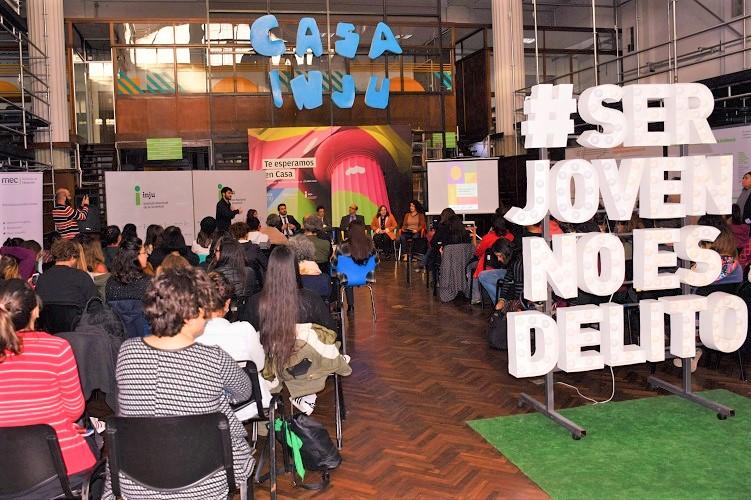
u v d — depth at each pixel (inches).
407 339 288.0
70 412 105.3
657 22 606.5
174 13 679.7
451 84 650.8
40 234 331.0
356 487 147.1
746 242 271.1
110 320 167.9
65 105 496.1
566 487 142.1
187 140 601.9
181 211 482.9
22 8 550.0
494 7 582.2
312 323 156.7
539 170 179.5
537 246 178.5
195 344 100.0
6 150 372.8
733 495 135.7
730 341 191.8
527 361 178.9
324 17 622.8
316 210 609.9
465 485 145.9
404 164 624.1
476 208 478.6
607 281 183.3
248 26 606.2
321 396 212.2
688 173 189.5
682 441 165.3
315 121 619.8
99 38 631.8
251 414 134.0
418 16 642.8
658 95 186.9
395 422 186.5
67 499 100.5
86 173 614.2
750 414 182.9
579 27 708.0
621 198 184.5
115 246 291.0
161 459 94.2
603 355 184.4
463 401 203.2
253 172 508.1
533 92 181.5
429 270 438.9
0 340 98.3
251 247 277.9
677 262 209.8
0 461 96.3
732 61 518.0
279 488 148.1
